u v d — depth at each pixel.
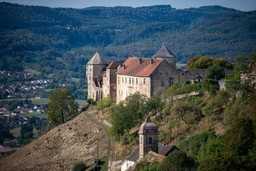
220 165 140.00
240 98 186.50
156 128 172.75
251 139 147.75
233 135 150.75
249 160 141.75
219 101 196.00
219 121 188.12
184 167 151.62
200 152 166.25
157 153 171.75
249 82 188.25
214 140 163.38
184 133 195.88
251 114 171.38
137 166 165.75
